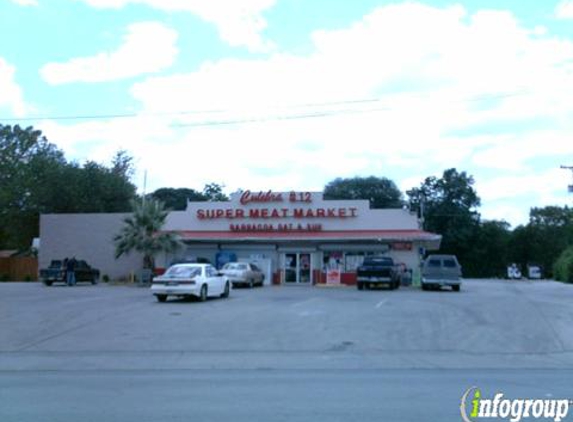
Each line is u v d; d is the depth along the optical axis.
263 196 46.34
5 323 21.03
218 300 28.62
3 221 63.84
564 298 29.88
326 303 26.77
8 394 10.28
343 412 8.46
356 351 16.36
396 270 38.78
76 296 31.09
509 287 42.34
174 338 18.23
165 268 46.53
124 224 48.88
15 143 68.88
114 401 9.52
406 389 10.47
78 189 65.19
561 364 14.56
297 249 45.09
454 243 84.94
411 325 20.25
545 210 96.31
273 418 8.11
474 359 15.23
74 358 15.67
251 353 16.11
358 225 45.28
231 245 45.81
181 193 91.00
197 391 10.40
